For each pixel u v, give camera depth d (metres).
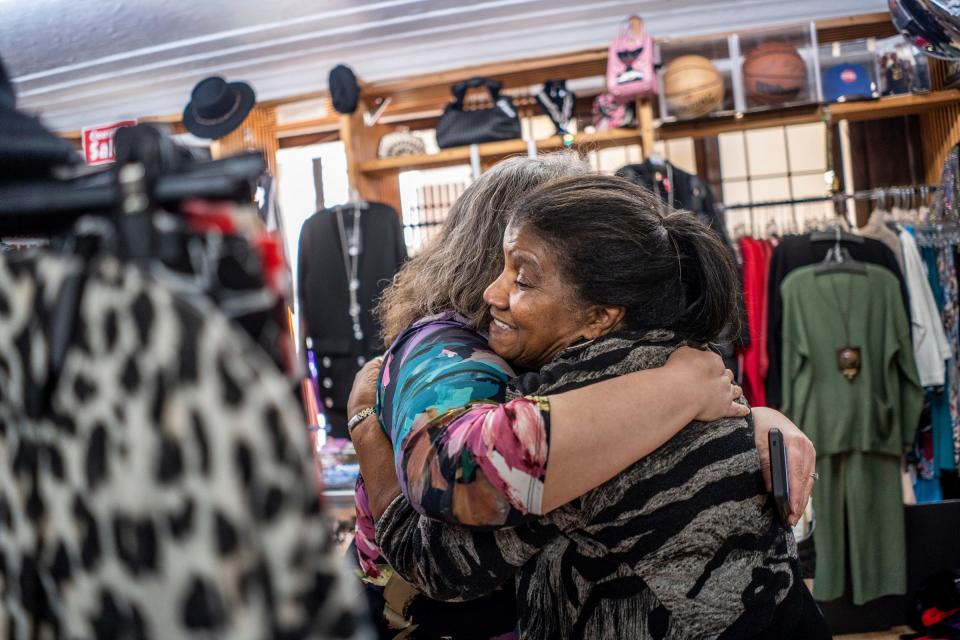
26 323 0.51
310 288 3.63
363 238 3.57
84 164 0.56
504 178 1.04
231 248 0.50
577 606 0.86
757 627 0.86
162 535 0.45
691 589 0.83
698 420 0.86
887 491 3.11
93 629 0.48
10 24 3.47
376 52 3.85
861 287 3.11
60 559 0.49
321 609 0.45
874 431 3.07
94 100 4.30
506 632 1.01
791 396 3.14
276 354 0.51
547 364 0.92
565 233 0.85
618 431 0.79
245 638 0.44
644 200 0.91
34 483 0.51
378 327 3.54
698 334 0.93
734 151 4.13
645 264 0.85
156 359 0.45
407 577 0.94
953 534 2.69
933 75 3.39
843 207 3.41
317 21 3.57
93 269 0.48
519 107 3.91
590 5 3.50
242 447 0.44
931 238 3.23
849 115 3.50
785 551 0.92
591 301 0.86
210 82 3.57
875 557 3.08
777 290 3.18
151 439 0.45
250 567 0.44
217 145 3.95
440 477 0.79
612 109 3.46
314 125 4.09
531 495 0.77
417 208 4.11
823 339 3.10
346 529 2.88
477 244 1.01
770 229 3.70
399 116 4.13
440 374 0.86
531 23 3.62
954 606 2.60
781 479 0.87
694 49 3.45
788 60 3.31
